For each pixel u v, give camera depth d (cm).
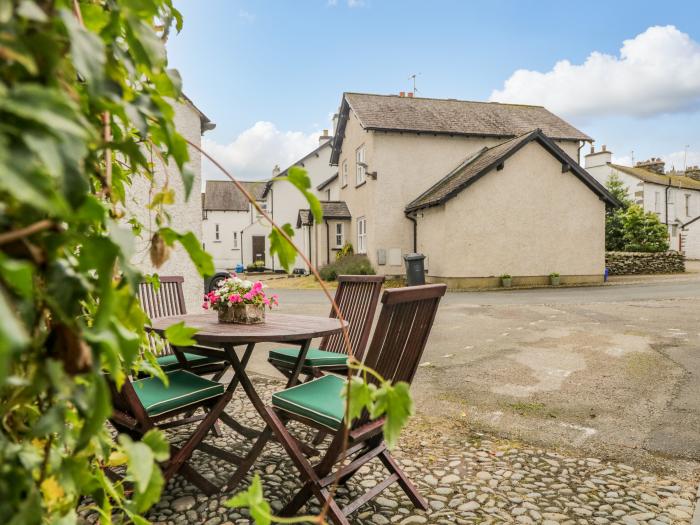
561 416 375
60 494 68
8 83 47
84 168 63
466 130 1761
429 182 1744
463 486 265
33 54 48
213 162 78
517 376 490
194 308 608
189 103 596
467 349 624
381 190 1705
